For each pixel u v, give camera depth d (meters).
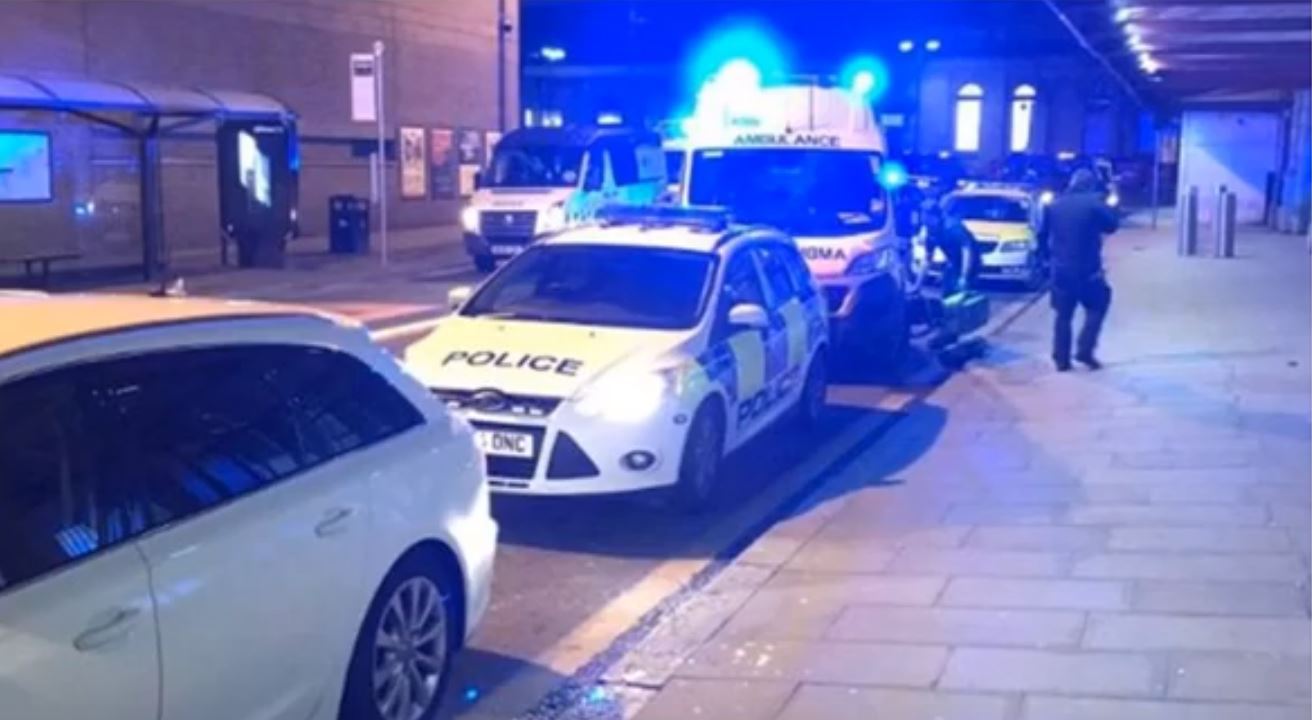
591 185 24.86
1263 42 16.50
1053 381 12.95
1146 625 5.97
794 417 10.79
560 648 6.24
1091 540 7.40
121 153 23.59
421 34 35.97
